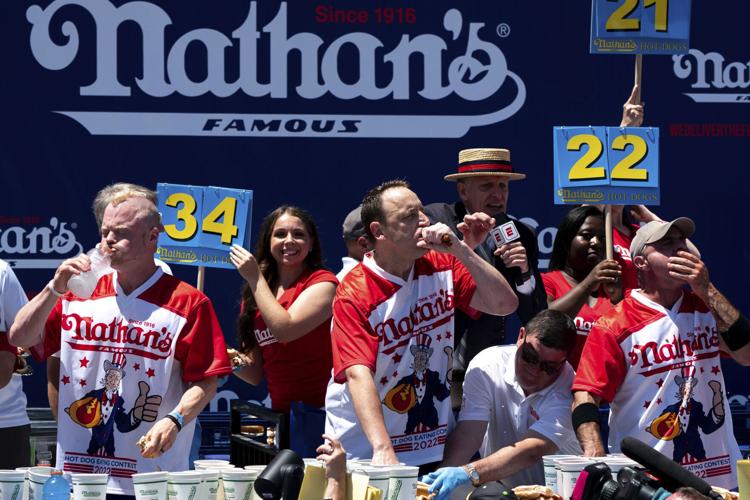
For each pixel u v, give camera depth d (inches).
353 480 286.0
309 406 417.4
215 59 600.7
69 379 361.1
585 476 273.7
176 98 599.2
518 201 609.0
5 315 422.9
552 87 609.0
